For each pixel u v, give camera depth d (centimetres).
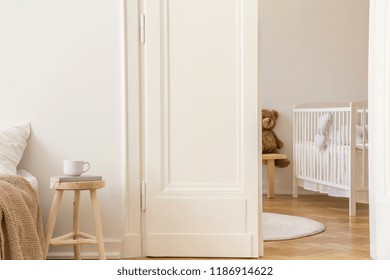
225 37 312
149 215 313
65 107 316
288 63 625
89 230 314
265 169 629
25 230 247
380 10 300
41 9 315
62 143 316
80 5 315
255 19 311
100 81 315
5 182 252
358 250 335
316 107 613
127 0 313
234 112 313
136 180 314
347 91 627
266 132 617
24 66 316
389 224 292
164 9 313
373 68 307
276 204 543
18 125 313
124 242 312
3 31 316
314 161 553
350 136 476
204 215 312
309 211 498
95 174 315
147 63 313
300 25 625
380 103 301
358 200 482
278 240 367
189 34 313
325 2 625
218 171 313
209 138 313
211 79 313
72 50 316
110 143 315
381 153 300
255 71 312
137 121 313
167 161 314
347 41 625
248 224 312
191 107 313
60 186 276
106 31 315
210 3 312
